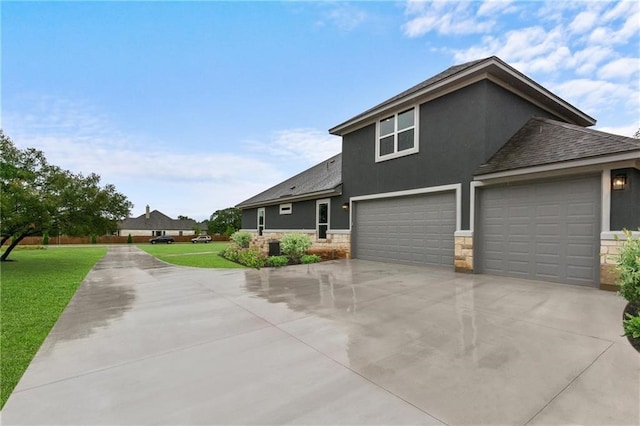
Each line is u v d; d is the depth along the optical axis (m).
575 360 2.93
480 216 7.83
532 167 6.45
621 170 5.57
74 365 3.05
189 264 12.00
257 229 18.72
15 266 12.32
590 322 3.98
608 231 5.67
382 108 9.95
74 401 2.42
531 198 6.91
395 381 2.62
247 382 2.66
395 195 9.87
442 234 8.66
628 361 2.89
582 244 6.15
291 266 9.98
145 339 3.75
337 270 8.85
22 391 2.58
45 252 21.94
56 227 13.38
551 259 6.58
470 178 7.86
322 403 2.32
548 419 2.08
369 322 4.20
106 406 2.34
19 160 13.09
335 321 4.28
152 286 7.29
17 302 5.83
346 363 2.99
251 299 5.68
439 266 8.73
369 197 10.84
